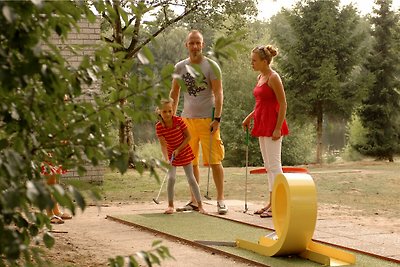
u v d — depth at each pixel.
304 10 29.84
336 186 13.88
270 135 8.15
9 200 1.95
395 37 30.08
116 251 6.04
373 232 7.27
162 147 8.53
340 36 29.61
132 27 2.49
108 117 2.48
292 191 5.51
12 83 1.95
